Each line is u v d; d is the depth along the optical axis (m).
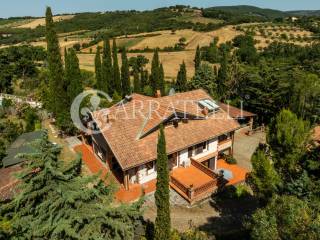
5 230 16.09
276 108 49.19
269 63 68.50
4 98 61.59
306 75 50.66
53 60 39.41
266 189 20.56
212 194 28.64
